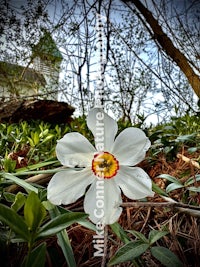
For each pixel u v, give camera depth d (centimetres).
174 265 12
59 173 12
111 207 12
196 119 47
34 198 10
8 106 77
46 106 78
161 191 17
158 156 35
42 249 10
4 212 10
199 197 22
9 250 15
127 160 12
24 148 36
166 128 38
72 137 12
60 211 15
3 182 18
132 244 13
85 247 16
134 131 12
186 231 18
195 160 30
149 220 20
